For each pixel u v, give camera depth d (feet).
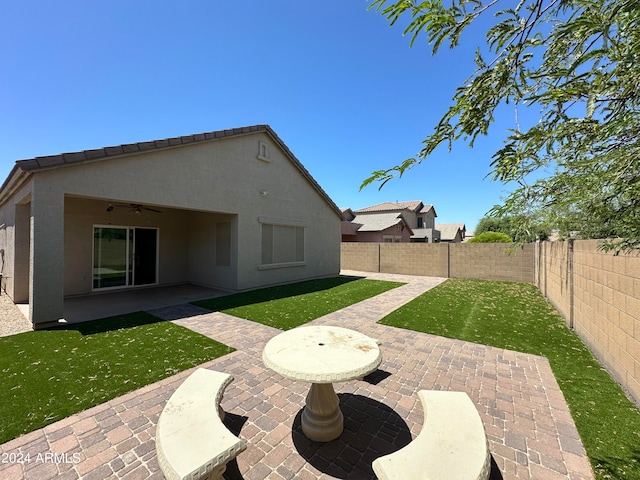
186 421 7.02
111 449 8.01
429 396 8.42
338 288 35.86
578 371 13.20
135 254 33.60
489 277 45.39
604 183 5.67
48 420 9.22
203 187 28.14
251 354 14.69
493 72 4.59
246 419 9.55
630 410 10.08
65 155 18.85
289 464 7.68
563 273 22.27
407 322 20.88
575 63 4.21
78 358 14.03
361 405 10.48
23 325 19.44
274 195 36.88
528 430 9.04
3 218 31.07
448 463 5.71
